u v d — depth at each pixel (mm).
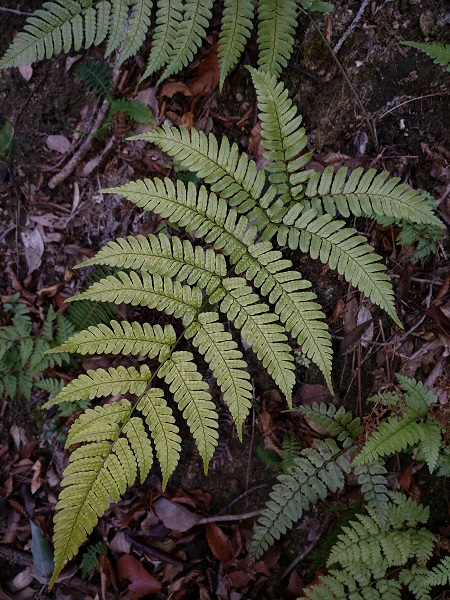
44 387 726
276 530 602
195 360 676
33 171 750
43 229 756
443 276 597
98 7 583
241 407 484
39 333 753
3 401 773
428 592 571
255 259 522
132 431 482
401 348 620
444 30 589
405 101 606
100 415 483
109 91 689
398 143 609
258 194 532
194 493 706
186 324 503
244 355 661
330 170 528
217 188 521
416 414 572
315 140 631
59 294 755
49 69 721
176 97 689
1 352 727
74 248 743
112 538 706
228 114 673
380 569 585
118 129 711
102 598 687
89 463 470
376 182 512
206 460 477
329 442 616
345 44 617
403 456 632
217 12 662
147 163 698
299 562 667
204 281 513
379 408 619
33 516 742
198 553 691
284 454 641
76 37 583
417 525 608
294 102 640
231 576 670
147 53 696
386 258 612
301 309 501
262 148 649
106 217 732
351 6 610
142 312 688
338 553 579
